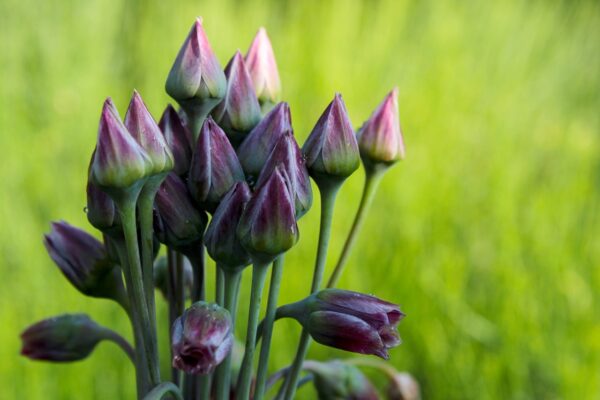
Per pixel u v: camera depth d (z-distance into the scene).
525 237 8.08
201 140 2.19
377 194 7.95
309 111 9.52
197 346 1.93
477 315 7.34
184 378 2.39
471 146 9.12
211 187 2.20
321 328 2.14
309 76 9.95
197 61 2.30
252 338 2.21
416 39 11.06
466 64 10.57
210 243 2.16
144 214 2.18
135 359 2.55
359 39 11.09
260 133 2.27
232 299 2.23
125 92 10.47
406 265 7.48
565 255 7.79
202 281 2.35
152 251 2.22
